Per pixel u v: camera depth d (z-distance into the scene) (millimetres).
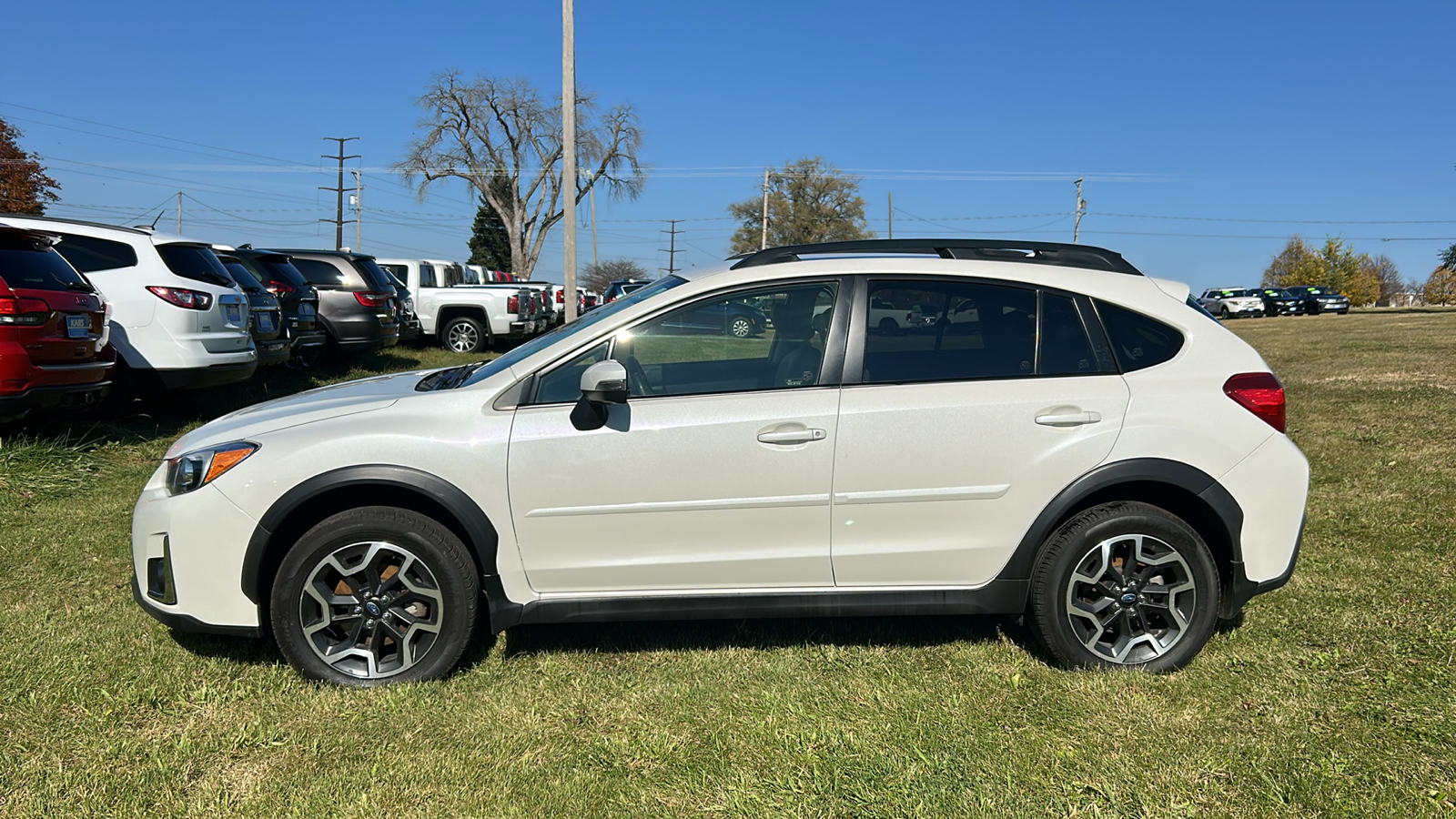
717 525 3492
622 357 3555
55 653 3701
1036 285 3666
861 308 3594
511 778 2895
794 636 4023
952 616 4250
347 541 3389
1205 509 3605
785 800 2789
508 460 3408
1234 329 31578
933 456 3486
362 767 2945
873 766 2959
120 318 8078
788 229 70312
